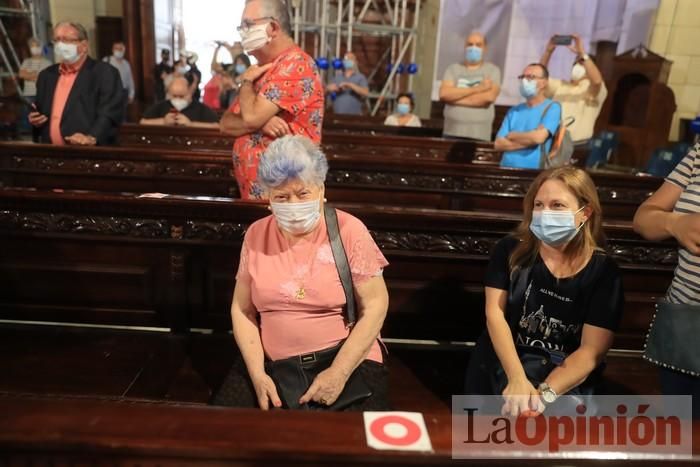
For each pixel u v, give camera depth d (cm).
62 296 219
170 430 83
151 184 376
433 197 389
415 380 203
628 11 742
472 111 501
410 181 390
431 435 87
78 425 83
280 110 232
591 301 163
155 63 906
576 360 159
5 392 177
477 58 492
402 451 83
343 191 393
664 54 741
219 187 379
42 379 185
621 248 217
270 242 162
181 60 751
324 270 157
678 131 748
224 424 85
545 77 377
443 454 83
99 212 207
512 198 383
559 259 167
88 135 368
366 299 162
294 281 157
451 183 387
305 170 146
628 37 750
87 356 203
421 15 870
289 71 226
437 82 854
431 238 214
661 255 218
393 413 92
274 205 150
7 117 714
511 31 796
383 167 386
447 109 516
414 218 210
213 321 225
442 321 226
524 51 798
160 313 222
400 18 859
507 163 401
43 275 216
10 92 751
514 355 163
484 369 178
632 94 727
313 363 158
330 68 825
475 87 490
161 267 216
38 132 380
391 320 226
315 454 82
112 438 81
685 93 744
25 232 209
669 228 137
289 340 160
